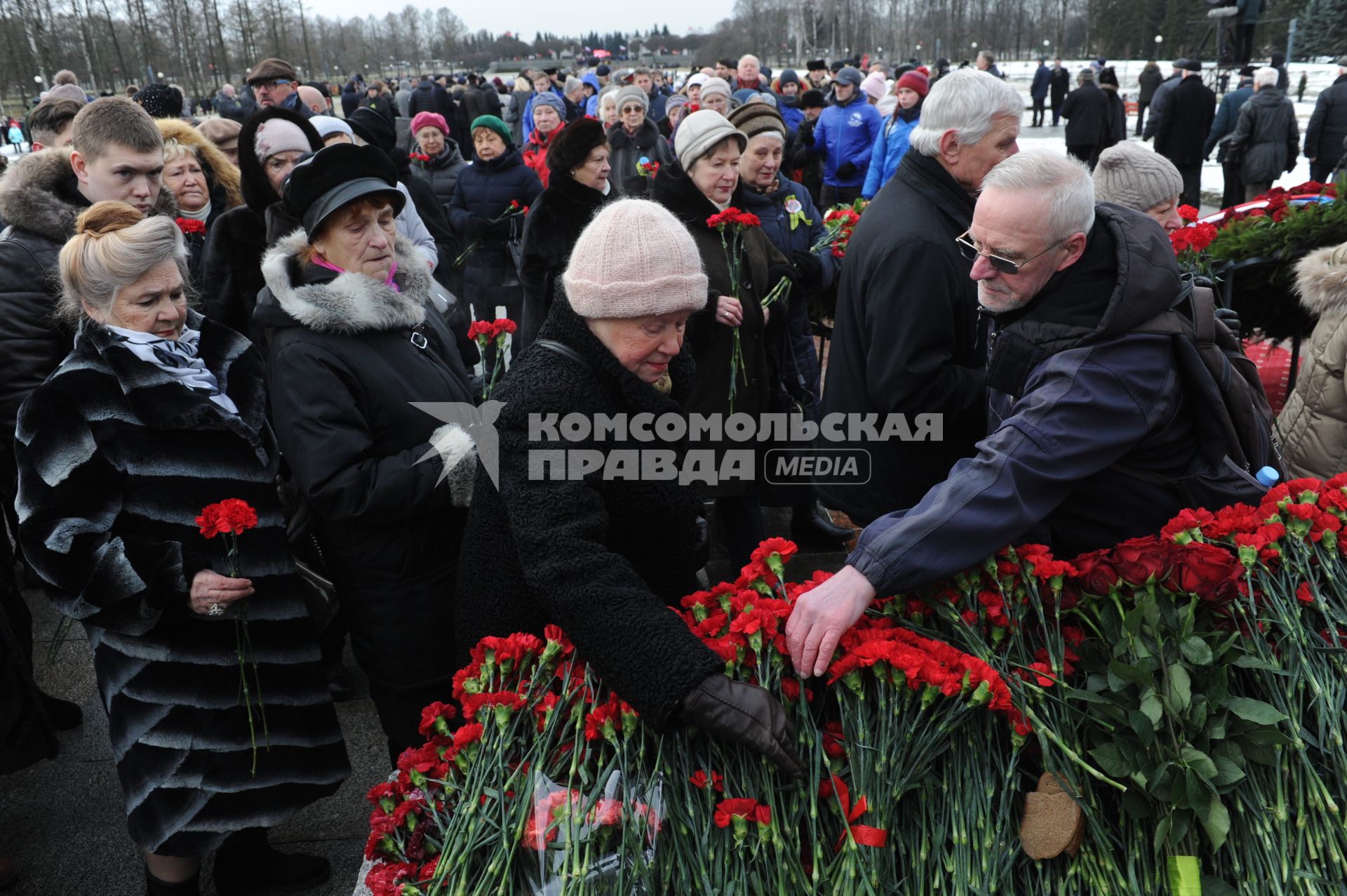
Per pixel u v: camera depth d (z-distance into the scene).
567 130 4.11
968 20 85.19
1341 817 1.57
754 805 1.47
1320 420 2.94
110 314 2.09
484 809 1.51
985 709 1.59
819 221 4.12
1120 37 62.56
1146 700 1.57
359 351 2.25
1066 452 1.69
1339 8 34.81
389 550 2.26
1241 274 4.14
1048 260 1.77
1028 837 1.55
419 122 6.43
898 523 1.66
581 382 1.62
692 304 1.61
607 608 1.49
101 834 2.69
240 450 2.20
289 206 2.31
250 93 12.04
